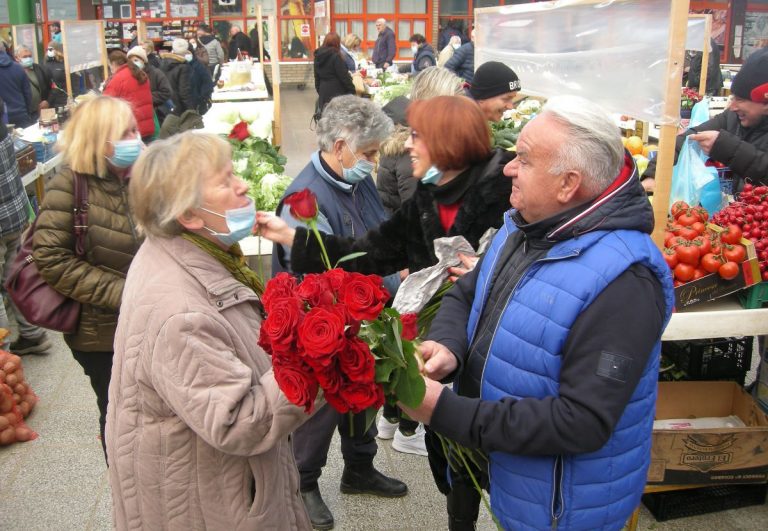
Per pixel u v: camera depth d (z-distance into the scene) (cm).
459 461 206
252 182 507
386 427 363
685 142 338
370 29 2184
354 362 142
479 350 184
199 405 158
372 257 244
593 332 158
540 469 173
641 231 167
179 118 555
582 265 162
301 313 144
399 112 447
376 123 261
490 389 178
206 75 1184
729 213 282
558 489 172
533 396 168
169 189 168
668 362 324
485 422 164
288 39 2138
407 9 2162
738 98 349
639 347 157
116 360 174
